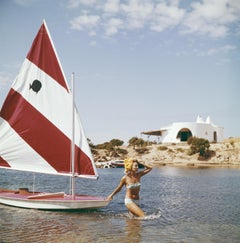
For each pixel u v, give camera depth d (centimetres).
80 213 1521
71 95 1675
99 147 12825
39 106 1741
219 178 4391
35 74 1764
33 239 1120
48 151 1711
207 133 12575
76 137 1645
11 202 1655
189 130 12506
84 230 1236
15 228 1257
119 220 1402
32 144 1741
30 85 1762
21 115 1759
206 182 3728
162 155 10394
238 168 7669
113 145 11769
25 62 1770
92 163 1596
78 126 1648
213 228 1316
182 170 6662
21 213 1504
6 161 1775
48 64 1741
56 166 1691
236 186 3244
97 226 1295
